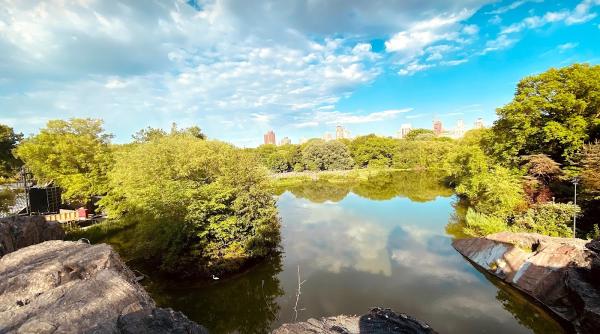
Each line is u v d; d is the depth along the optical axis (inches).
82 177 1171.3
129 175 993.5
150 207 808.9
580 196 879.7
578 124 1016.2
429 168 3442.4
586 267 550.3
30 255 319.6
